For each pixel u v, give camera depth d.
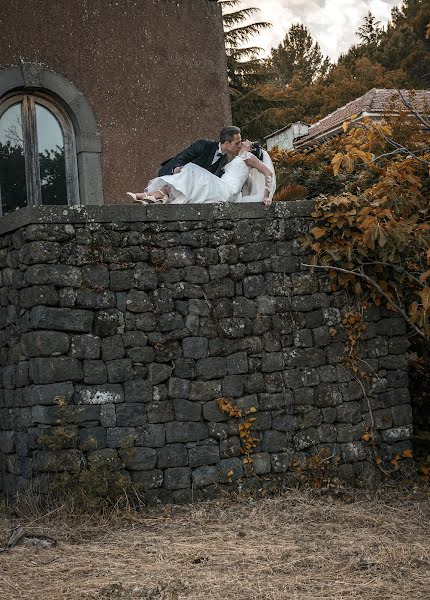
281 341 8.16
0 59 10.45
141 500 7.49
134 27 11.41
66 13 10.93
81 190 10.94
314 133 21.88
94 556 6.27
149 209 7.82
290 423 8.09
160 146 11.46
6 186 10.74
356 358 8.38
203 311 7.91
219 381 7.89
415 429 9.23
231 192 8.54
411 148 10.05
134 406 7.58
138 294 7.71
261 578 5.73
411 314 8.34
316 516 7.25
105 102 11.12
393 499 7.89
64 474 7.24
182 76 11.71
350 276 8.36
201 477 7.73
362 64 39.78
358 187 9.39
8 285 7.97
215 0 12.12
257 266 8.16
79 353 7.46
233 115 26.36
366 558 6.09
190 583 5.61
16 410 7.82
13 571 5.96
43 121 10.98
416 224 8.50
